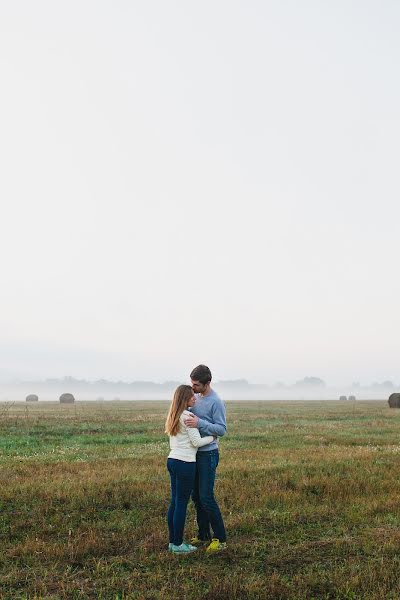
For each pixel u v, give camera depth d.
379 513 10.48
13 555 8.11
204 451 8.45
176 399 8.30
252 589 6.92
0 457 16.48
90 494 11.26
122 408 51.72
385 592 6.92
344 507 10.89
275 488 12.15
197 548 8.46
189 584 7.10
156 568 7.68
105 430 25.39
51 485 11.98
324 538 9.03
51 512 10.20
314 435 23.80
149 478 12.89
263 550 8.48
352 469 14.65
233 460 15.97
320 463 15.45
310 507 10.71
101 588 7.00
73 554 8.11
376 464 15.52
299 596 6.80
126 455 17.25
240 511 10.49
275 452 17.84
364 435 24.00
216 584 6.96
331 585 7.15
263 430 26.02
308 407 57.31
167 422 8.34
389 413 42.38
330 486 12.32
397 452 18.03
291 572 7.68
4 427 25.59
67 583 7.13
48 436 22.58
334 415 38.97
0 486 11.86
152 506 10.74
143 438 22.12
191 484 8.26
